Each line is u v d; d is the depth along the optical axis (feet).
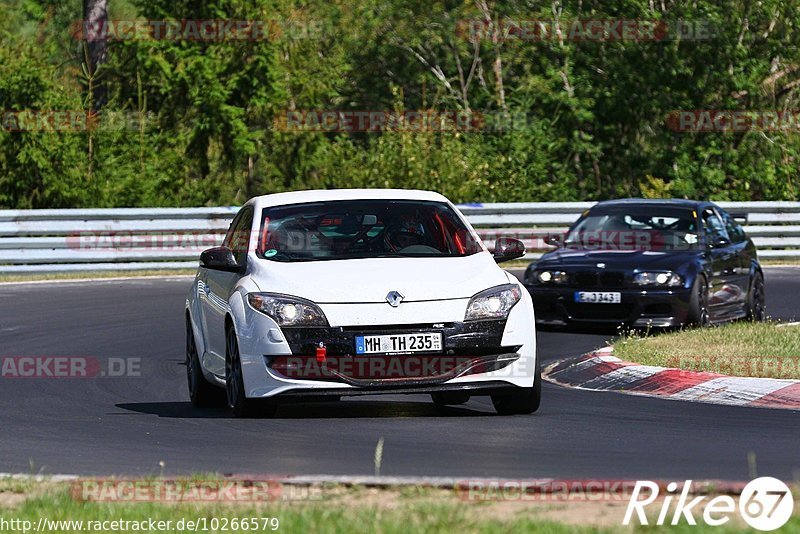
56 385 146.10
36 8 462.60
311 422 113.60
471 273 116.06
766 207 310.04
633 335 173.06
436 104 445.78
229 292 120.16
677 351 148.36
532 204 303.48
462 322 111.65
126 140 357.61
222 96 372.79
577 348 171.22
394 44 452.76
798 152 419.13
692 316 185.37
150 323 202.90
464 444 100.68
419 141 354.54
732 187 417.08
